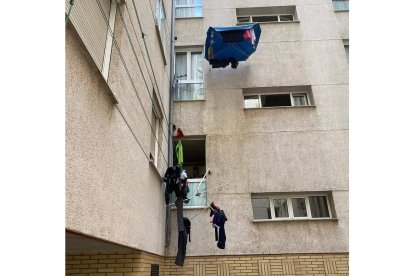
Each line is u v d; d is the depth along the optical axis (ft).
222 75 27.78
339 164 24.11
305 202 23.62
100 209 9.07
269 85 27.40
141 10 15.64
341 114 25.82
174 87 27.40
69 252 14.17
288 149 24.68
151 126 18.33
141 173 14.42
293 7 31.71
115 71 11.16
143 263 14.93
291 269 20.95
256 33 26.13
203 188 23.49
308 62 28.32
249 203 22.91
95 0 10.27
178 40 29.76
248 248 21.52
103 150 9.51
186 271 20.99
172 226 22.04
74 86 7.55
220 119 25.82
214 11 31.22
